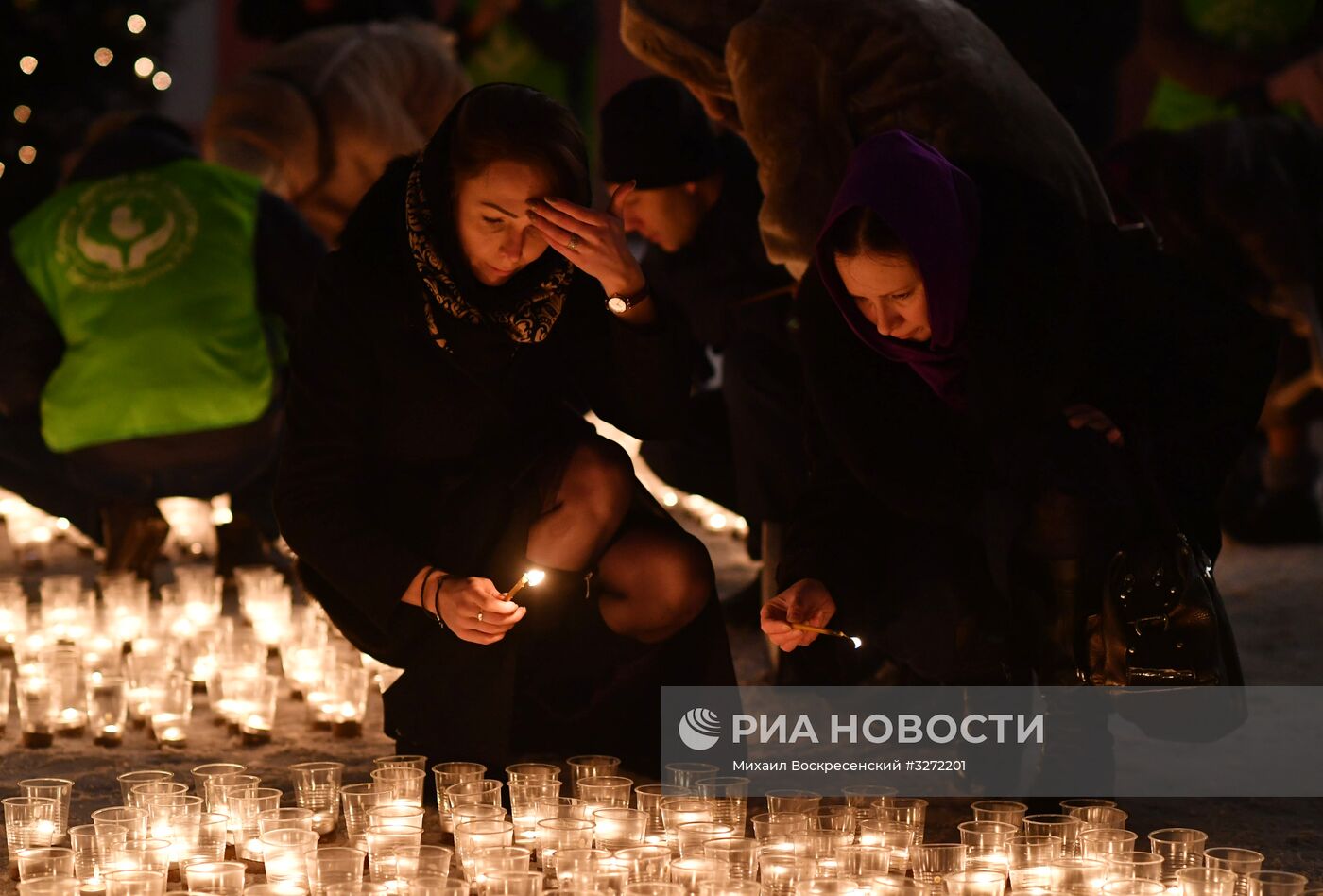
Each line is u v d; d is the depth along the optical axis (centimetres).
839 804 874
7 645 1265
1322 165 1645
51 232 1459
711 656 904
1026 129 940
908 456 873
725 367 1170
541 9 2820
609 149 1172
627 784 809
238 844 784
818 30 1002
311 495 841
